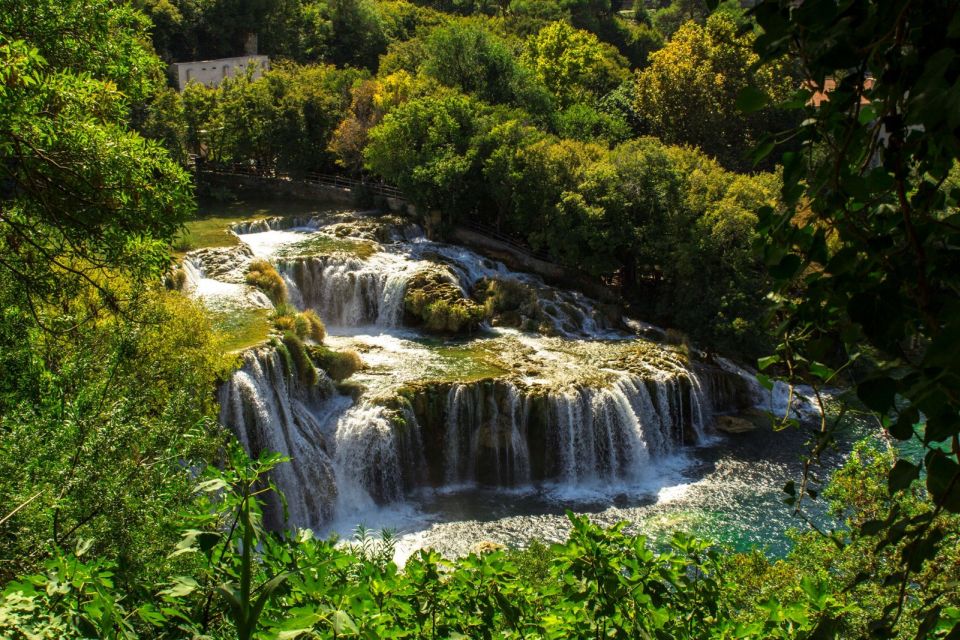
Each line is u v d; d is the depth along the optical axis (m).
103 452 12.39
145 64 23.23
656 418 42.50
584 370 43.38
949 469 3.43
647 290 56.69
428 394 39.88
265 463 7.25
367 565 7.57
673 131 77.38
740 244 48.53
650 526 35.31
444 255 56.91
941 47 3.49
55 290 18.27
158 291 28.06
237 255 51.69
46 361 17.67
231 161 74.50
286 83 73.62
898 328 3.71
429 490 39.53
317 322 44.31
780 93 69.81
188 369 21.89
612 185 54.94
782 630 7.64
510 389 40.44
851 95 3.88
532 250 59.91
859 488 18.92
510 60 78.88
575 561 7.70
